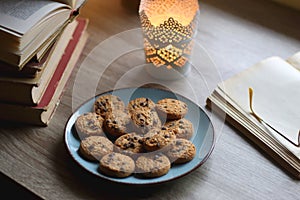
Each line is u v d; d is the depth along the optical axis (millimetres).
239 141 777
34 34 726
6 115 792
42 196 692
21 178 716
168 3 848
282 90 838
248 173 730
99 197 690
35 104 771
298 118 792
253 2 1110
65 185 706
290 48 980
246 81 853
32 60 759
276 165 742
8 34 688
